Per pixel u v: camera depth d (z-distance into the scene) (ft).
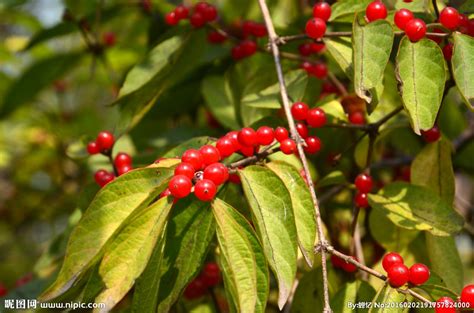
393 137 1.69
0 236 3.05
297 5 1.93
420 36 1.22
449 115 1.69
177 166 1.17
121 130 1.45
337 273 1.40
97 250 1.14
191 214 1.23
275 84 1.43
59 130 2.48
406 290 1.18
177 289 1.21
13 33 3.32
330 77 1.56
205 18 1.52
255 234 1.16
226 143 1.23
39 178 2.92
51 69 1.93
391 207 1.35
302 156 1.23
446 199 1.40
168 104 1.75
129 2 1.90
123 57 2.18
